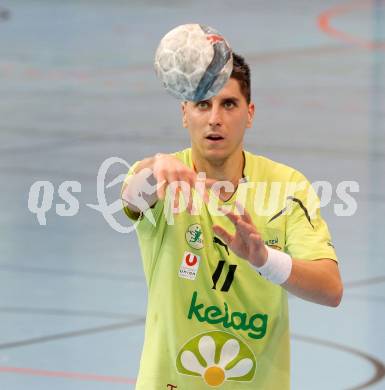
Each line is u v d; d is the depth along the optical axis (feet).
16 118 151.74
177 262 34.37
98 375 58.85
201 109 33.47
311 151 131.85
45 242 90.48
